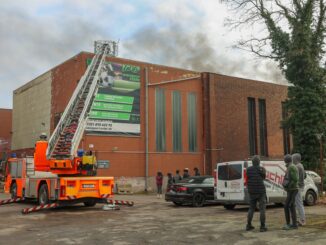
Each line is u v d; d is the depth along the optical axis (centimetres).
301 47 2459
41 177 1958
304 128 2498
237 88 3938
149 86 3381
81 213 1694
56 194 1820
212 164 3638
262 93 4144
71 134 1975
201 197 1980
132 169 3206
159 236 1056
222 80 3834
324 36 2503
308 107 2512
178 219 1417
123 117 3197
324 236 970
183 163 3516
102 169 3042
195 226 1218
